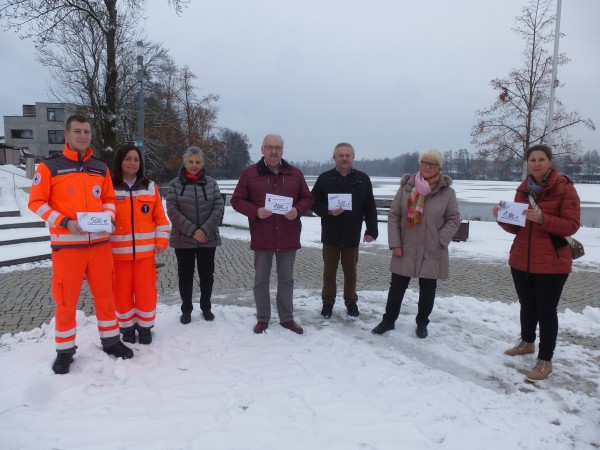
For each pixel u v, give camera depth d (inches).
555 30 631.2
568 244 158.9
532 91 693.9
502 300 274.7
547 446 121.8
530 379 160.6
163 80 992.9
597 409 142.3
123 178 171.6
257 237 192.1
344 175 214.4
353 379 153.9
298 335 192.1
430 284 195.0
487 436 124.6
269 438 118.5
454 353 182.2
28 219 463.8
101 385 144.4
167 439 116.6
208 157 1026.7
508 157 738.2
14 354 167.5
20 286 278.2
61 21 522.6
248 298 259.6
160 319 207.8
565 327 218.4
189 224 193.2
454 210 192.2
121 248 169.8
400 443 119.1
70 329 152.6
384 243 511.5
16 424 122.0
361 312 233.0
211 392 141.6
